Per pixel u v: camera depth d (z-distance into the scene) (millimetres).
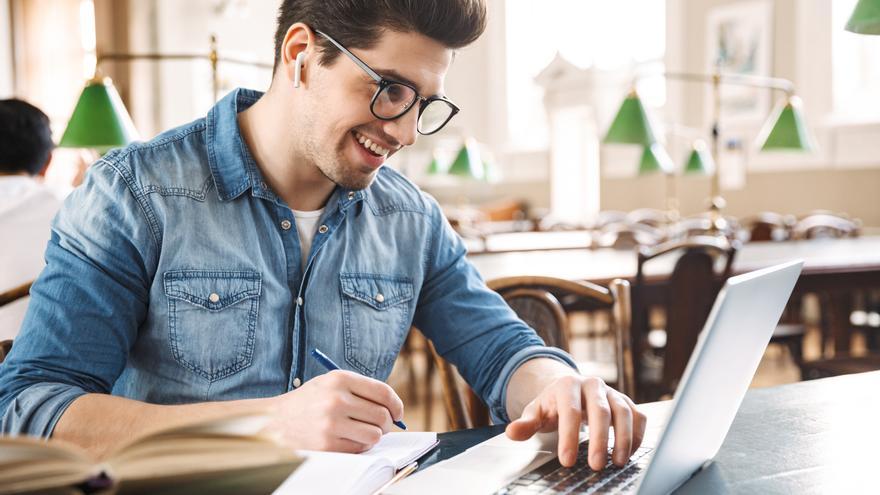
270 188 1196
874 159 6531
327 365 981
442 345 1337
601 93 8961
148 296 1121
